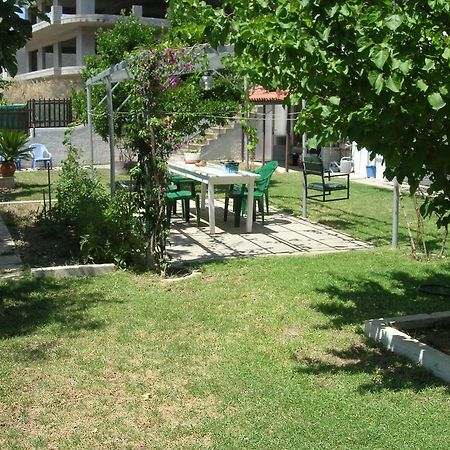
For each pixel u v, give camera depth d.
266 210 13.37
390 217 12.52
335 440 4.11
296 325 6.38
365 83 4.62
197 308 6.85
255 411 4.52
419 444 4.07
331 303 7.02
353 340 5.97
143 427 4.32
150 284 7.81
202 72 9.38
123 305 6.97
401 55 4.26
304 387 4.93
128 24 18.03
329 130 5.59
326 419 4.39
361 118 4.86
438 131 4.93
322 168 12.26
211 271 8.42
